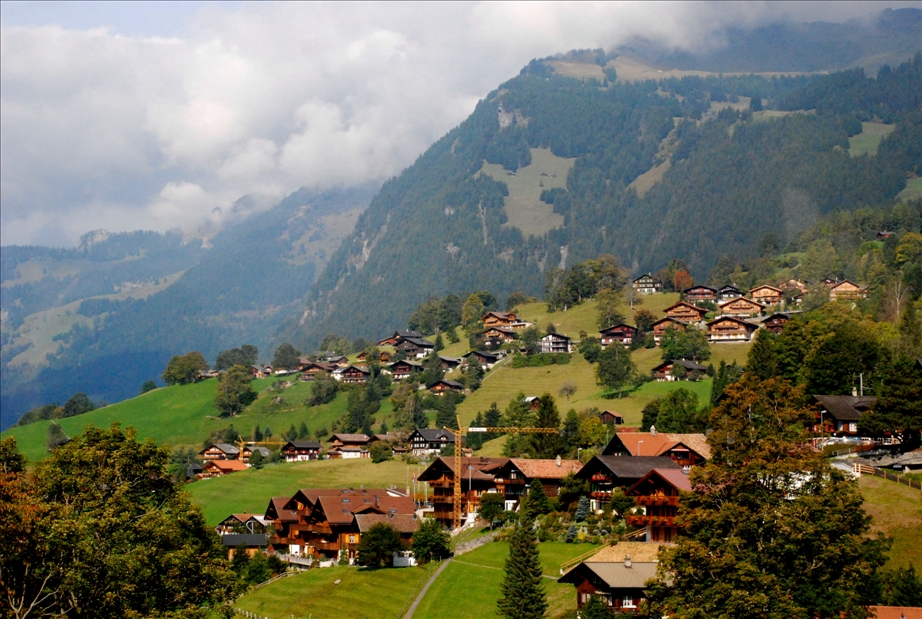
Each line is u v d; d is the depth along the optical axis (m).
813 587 75.31
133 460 81.56
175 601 76.31
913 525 104.75
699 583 77.62
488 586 128.75
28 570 67.31
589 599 98.06
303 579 148.38
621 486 134.62
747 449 85.00
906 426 130.00
